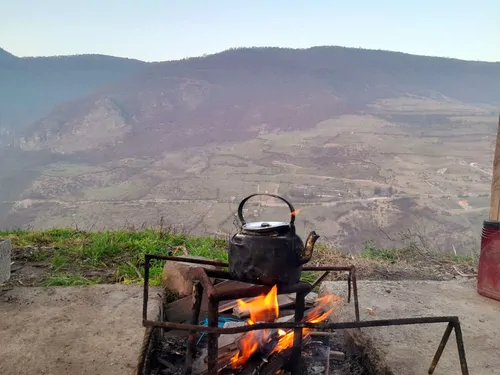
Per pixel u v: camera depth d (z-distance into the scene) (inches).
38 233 217.5
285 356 85.0
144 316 81.2
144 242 193.0
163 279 136.3
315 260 182.5
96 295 122.1
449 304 121.5
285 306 115.0
